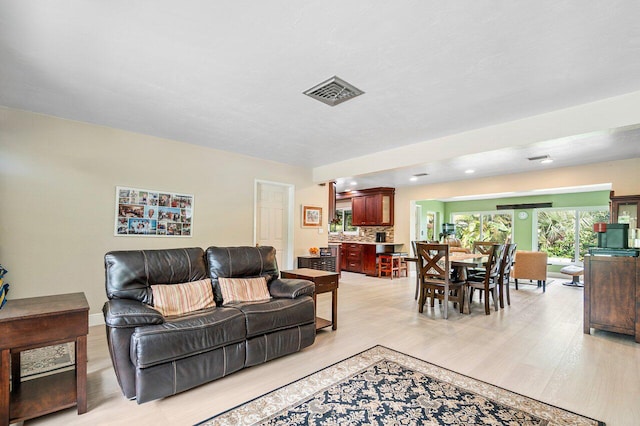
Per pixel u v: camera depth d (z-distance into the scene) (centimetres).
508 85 259
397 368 259
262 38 196
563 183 560
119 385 220
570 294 578
